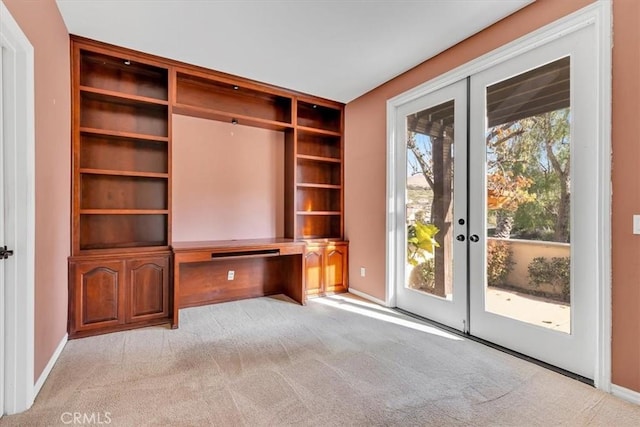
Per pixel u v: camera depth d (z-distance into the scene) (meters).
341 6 2.32
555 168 2.27
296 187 4.07
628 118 1.86
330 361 2.34
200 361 2.32
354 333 2.88
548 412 1.76
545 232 2.32
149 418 1.68
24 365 1.74
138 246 3.18
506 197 2.57
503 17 2.46
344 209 4.39
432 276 3.21
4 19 1.49
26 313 1.75
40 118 1.99
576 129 2.13
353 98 4.19
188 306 3.66
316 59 3.14
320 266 4.10
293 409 1.77
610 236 1.94
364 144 4.05
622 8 1.88
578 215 2.13
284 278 4.19
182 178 3.63
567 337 2.19
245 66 3.30
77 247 2.79
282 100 4.18
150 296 3.04
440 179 3.12
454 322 2.98
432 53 3.02
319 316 3.35
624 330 1.89
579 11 2.05
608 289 1.95
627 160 1.87
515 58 2.46
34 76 1.88
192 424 1.63
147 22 2.54
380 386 2.01
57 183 2.37
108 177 3.16
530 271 2.41
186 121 3.65
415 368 2.24
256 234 4.11
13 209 1.73
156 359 2.35
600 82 1.96
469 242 2.84
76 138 2.80
